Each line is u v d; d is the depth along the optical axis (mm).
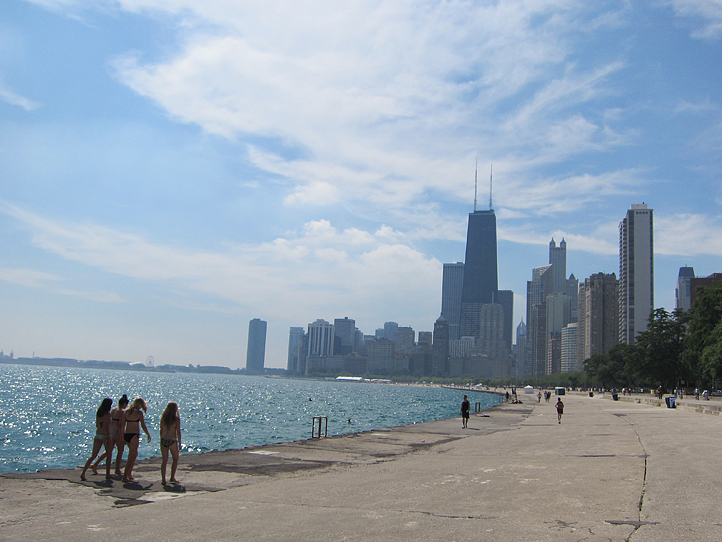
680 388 138625
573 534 11016
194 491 16484
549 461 23719
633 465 21125
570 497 14992
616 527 11531
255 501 14781
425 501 14734
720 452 25016
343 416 96938
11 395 135125
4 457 42531
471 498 15117
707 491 15461
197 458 24047
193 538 10953
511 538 10773
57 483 17156
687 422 46031
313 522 12258
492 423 51000
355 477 19453
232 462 23109
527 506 13883
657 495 14914
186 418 83500
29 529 11750
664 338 135125
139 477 18797
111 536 11156
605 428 42062
